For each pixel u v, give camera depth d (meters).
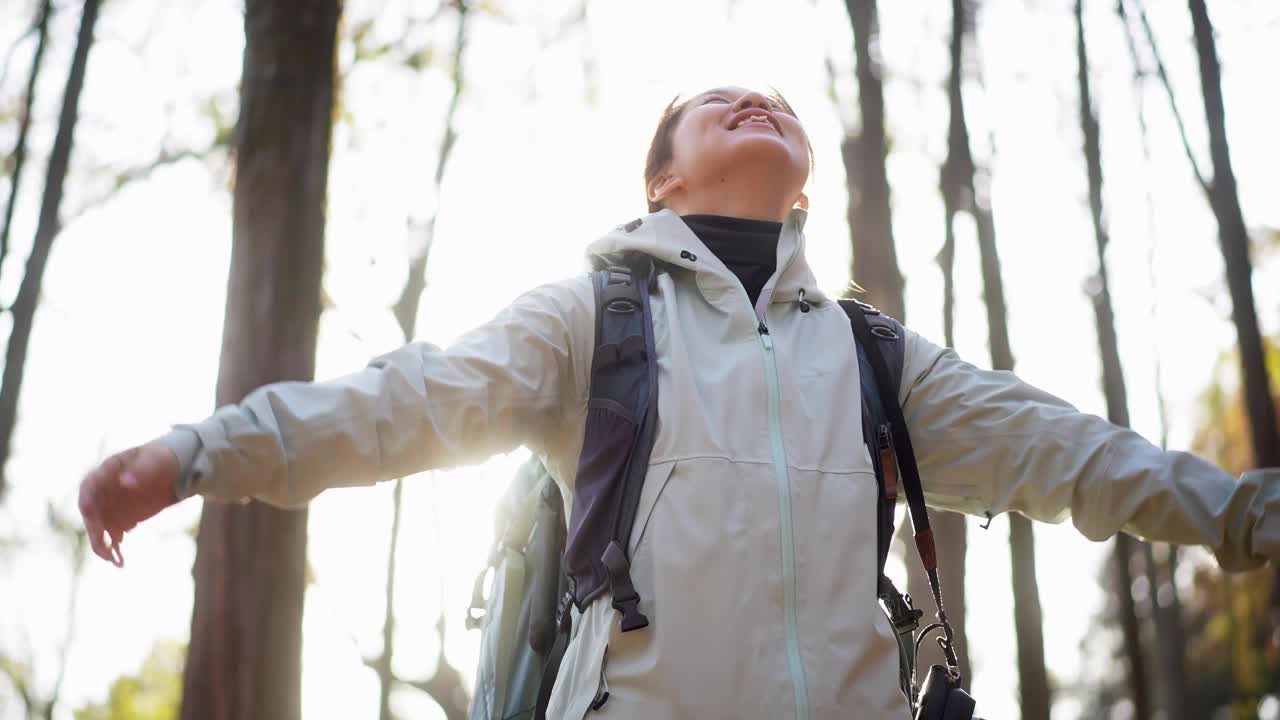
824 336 1.87
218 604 5.12
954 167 7.68
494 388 1.67
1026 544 7.11
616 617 1.57
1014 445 1.84
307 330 5.55
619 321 1.78
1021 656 6.99
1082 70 7.91
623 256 1.91
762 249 1.95
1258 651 13.09
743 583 1.57
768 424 1.70
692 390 1.69
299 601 5.23
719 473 1.63
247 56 5.81
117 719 17.45
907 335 1.96
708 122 2.06
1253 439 6.78
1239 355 6.86
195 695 5.07
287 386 1.53
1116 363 8.02
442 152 8.68
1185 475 1.72
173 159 8.91
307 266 5.61
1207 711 13.20
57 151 7.16
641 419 1.68
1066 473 1.79
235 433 1.45
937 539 6.98
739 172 2.00
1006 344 7.50
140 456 1.38
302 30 5.82
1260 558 1.68
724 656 1.54
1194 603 13.93
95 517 1.35
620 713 1.53
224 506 5.25
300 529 5.29
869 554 1.66
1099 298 8.17
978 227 7.66
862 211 7.24
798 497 1.65
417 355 1.63
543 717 1.71
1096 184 7.94
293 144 5.69
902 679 1.77
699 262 1.83
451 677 9.27
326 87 5.84
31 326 7.07
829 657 1.57
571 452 1.77
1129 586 8.41
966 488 1.90
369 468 1.55
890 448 1.79
